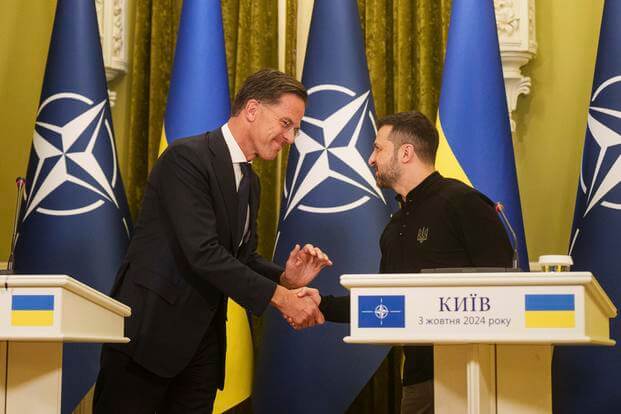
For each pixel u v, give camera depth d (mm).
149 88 4793
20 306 2285
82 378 3990
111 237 4105
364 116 4117
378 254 3971
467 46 4098
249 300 2986
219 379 3205
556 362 3875
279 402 3961
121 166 4883
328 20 4199
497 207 2791
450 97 4082
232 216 3133
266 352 4016
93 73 4258
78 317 2375
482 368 2283
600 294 2281
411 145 3307
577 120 4648
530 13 4617
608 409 3752
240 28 4734
